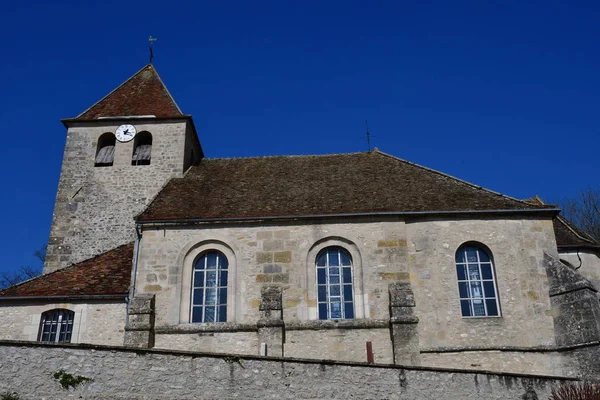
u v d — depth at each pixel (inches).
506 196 928.3
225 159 1157.1
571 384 677.3
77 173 1102.4
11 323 854.5
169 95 1210.0
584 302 804.0
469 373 649.6
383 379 628.4
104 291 869.8
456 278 858.8
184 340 833.5
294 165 1096.2
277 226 894.4
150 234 898.7
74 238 1049.5
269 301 840.3
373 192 955.3
